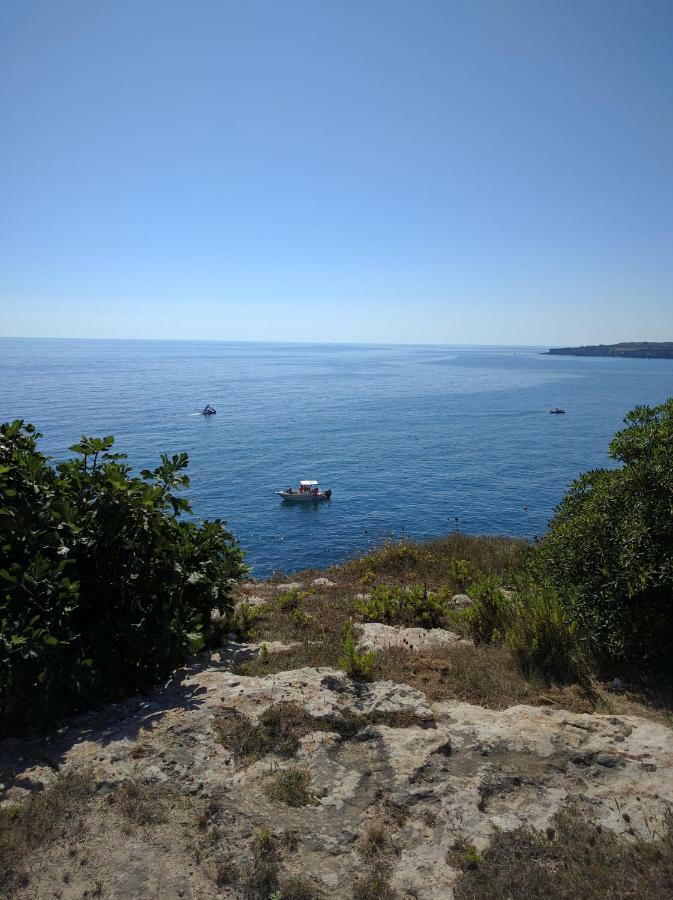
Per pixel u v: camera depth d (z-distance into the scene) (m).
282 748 5.05
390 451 69.75
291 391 154.50
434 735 5.27
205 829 4.14
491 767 4.84
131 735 5.26
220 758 4.91
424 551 15.87
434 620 9.24
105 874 3.73
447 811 4.33
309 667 6.77
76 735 5.38
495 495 48.91
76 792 4.45
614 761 4.88
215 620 8.30
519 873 3.76
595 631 7.25
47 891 3.59
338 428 88.50
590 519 8.13
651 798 4.44
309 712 5.57
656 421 9.07
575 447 71.94
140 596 6.77
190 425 87.69
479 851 3.96
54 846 3.95
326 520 42.03
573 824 4.18
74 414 93.00
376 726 5.46
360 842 4.06
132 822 4.17
